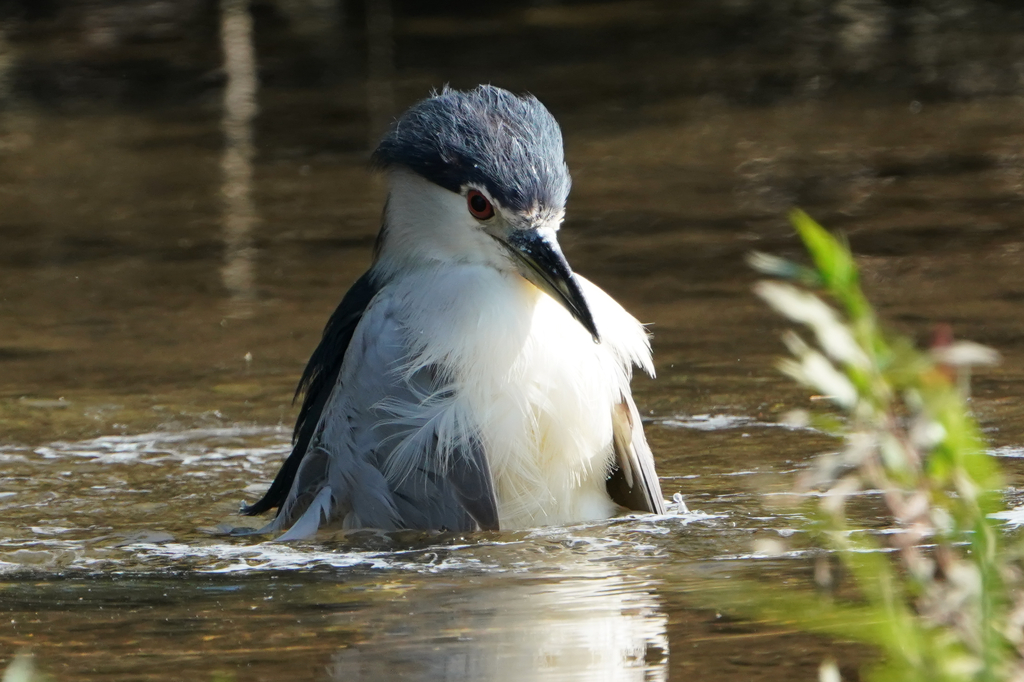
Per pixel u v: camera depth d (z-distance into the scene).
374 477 8.81
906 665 3.29
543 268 8.81
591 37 35.16
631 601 6.75
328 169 22.64
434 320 8.83
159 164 23.48
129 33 37.19
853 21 36.12
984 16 35.69
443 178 9.05
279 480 9.57
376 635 6.38
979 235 16.95
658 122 25.55
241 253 17.64
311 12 40.25
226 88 30.33
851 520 8.25
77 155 24.42
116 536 8.65
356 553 8.15
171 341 14.02
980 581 3.15
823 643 5.85
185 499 9.64
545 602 6.83
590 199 20.05
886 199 19.09
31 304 15.65
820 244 2.92
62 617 6.86
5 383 12.75
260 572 7.70
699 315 14.26
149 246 18.20
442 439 8.64
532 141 9.05
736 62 31.30
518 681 5.64
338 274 16.47
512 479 8.87
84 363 13.36
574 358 8.90
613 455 9.23
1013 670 3.19
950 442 2.94
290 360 13.28
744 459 10.09
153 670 5.99
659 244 17.30
